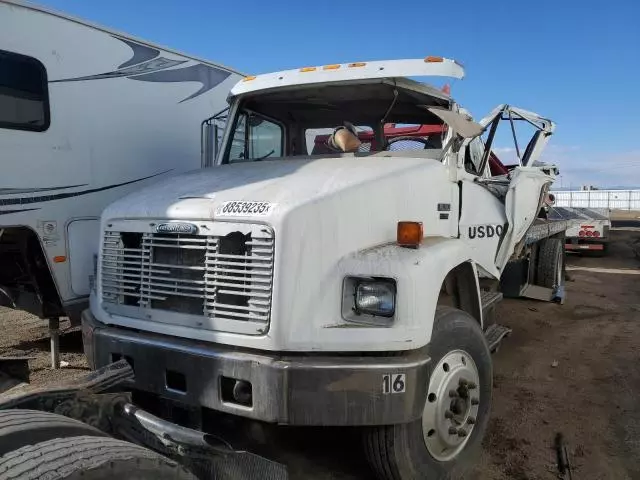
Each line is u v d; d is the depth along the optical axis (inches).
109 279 141.7
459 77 174.2
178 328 127.6
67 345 266.2
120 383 116.7
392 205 139.1
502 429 175.5
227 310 121.0
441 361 134.5
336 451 157.4
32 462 75.0
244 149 205.8
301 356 116.5
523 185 212.7
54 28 225.6
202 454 100.0
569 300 373.1
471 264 152.4
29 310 243.1
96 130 241.1
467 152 189.6
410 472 127.3
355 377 113.7
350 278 123.0
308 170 150.4
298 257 117.3
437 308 141.4
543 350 259.6
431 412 131.2
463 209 175.8
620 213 1670.8
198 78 289.3
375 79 175.8
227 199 128.3
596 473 149.6
